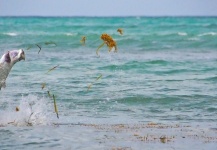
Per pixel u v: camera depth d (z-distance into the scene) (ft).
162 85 78.89
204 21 422.41
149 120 55.77
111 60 114.32
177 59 120.88
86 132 49.14
